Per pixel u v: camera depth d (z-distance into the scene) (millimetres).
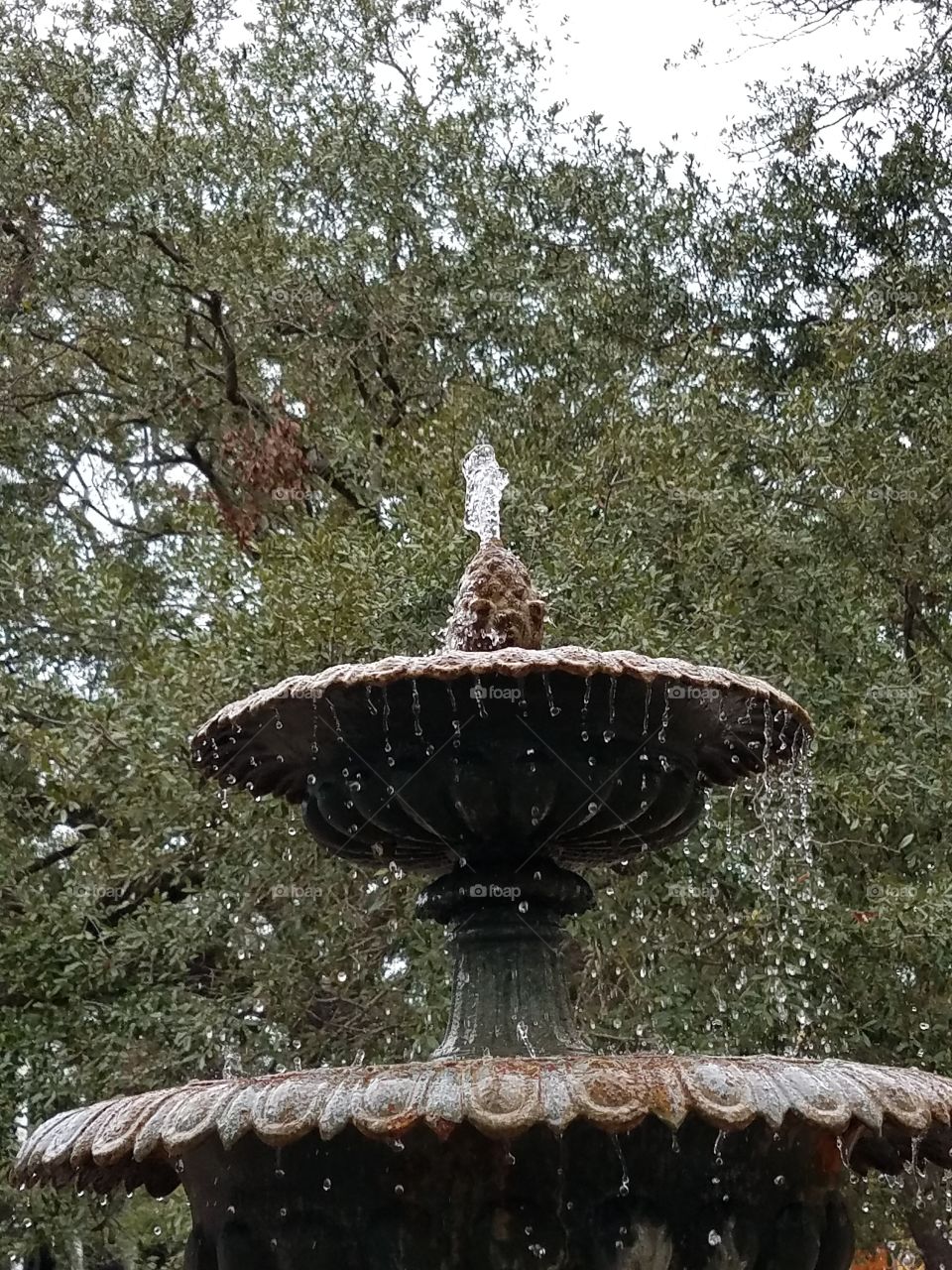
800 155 10391
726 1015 6469
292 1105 2996
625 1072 2979
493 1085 2936
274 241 9062
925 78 9875
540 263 9758
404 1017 7062
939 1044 6766
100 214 9102
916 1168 3742
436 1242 3111
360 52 10391
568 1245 3092
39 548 9219
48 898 7512
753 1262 3209
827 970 6602
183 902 7320
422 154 9914
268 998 6984
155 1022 6992
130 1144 3125
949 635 8375
